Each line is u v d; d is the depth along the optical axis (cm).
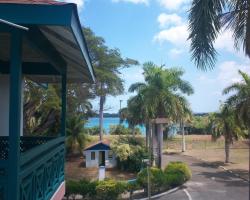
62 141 1126
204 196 2898
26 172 606
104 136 6681
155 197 2861
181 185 3291
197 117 8112
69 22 529
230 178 3700
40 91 2953
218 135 4725
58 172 1017
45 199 790
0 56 1050
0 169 568
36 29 636
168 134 6819
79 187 2642
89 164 4275
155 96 3603
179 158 5309
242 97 3506
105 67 4762
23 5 526
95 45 4634
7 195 546
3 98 1232
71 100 4116
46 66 1230
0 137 1073
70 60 991
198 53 1117
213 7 1099
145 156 3941
